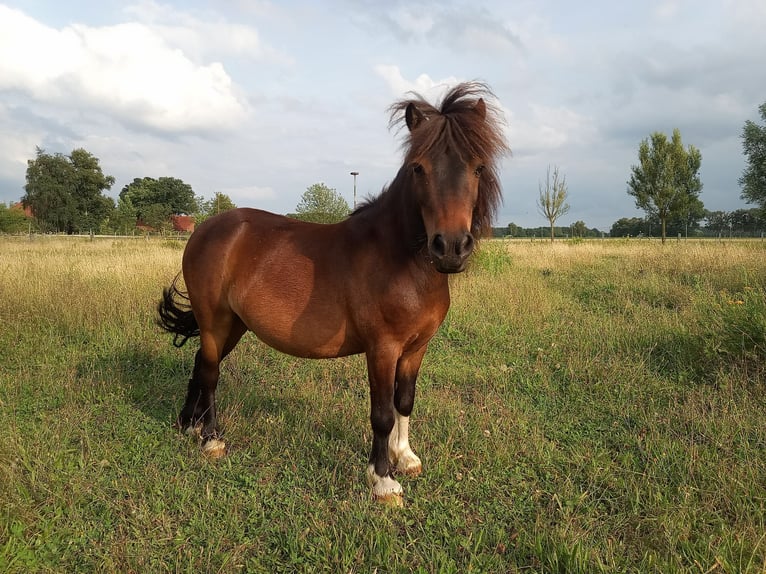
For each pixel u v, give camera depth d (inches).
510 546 96.3
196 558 92.4
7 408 150.3
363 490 115.1
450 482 117.8
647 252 577.6
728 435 132.0
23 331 226.1
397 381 123.3
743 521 98.2
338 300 113.2
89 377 175.6
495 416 154.3
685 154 1101.7
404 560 90.4
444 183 91.7
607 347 213.0
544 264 536.4
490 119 105.0
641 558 91.2
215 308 134.4
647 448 129.3
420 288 106.5
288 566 90.8
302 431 142.1
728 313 191.2
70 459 124.0
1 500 99.1
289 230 127.4
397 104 112.3
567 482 115.0
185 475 120.3
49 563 89.4
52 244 831.1
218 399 165.5
